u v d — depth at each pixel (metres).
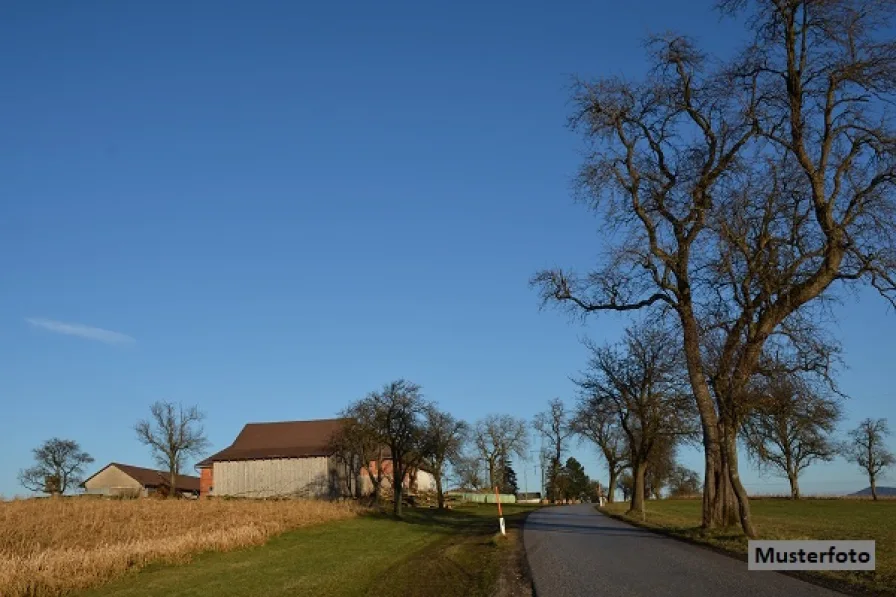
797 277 22.20
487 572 18.77
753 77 22.12
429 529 41.53
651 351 42.53
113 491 88.31
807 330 22.95
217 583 20.34
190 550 26.91
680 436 45.31
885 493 99.25
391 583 18.98
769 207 21.94
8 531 29.14
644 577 15.02
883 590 12.14
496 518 53.66
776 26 21.42
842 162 20.98
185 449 80.69
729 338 22.95
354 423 58.28
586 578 15.52
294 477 78.44
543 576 16.45
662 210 24.86
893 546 18.70
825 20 20.69
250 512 42.25
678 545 21.36
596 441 65.31
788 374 23.94
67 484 92.88
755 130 22.45
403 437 55.59
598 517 43.25
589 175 25.17
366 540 34.25
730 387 22.78
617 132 25.45
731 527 23.38
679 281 25.08
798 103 21.33
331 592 18.02
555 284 27.44
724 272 22.36
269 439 83.56
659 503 78.44
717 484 24.11
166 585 20.19
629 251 24.94
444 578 19.05
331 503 54.59
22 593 18.62
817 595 12.01
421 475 102.00
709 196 24.11
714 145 23.92
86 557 21.84
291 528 39.12
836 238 20.91
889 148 20.53
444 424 67.88
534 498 133.25
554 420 99.12
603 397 45.66
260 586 19.61
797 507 66.62
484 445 96.62
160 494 78.56
